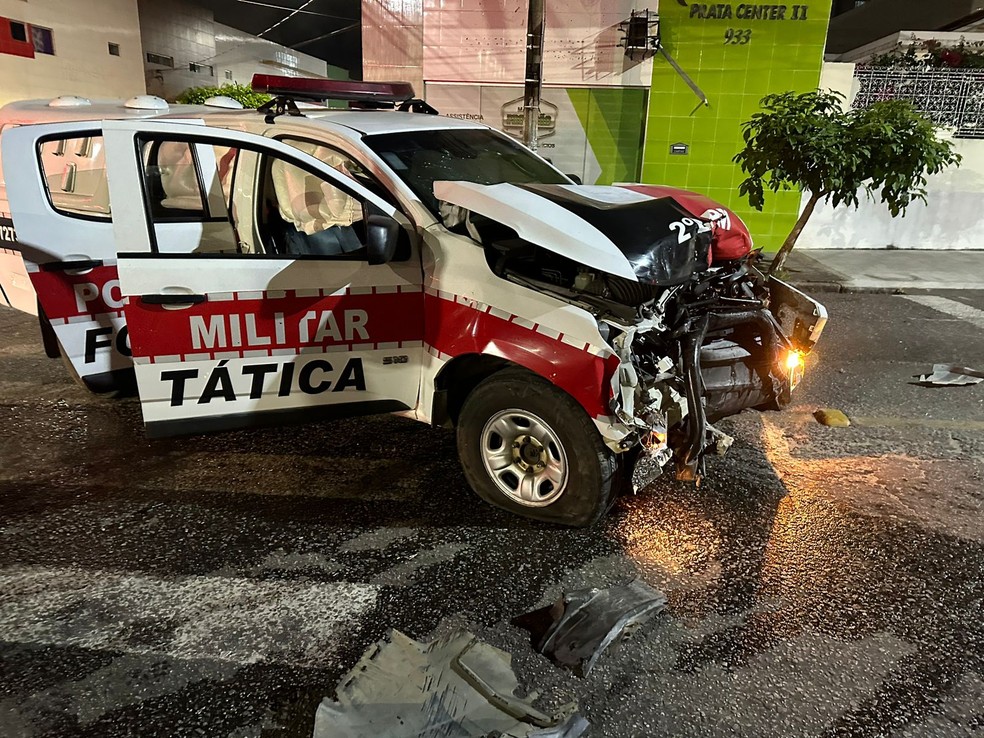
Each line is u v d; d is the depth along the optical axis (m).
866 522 3.48
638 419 2.97
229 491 3.71
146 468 3.95
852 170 7.51
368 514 3.49
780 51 10.35
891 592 2.96
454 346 3.32
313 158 3.29
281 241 3.96
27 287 4.55
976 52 11.55
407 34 10.63
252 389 3.47
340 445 4.27
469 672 2.46
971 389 5.31
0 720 2.26
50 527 3.35
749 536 3.35
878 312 7.68
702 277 3.58
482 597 2.88
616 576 3.03
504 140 4.76
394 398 3.60
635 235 3.06
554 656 2.54
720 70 10.48
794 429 4.58
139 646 2.59
